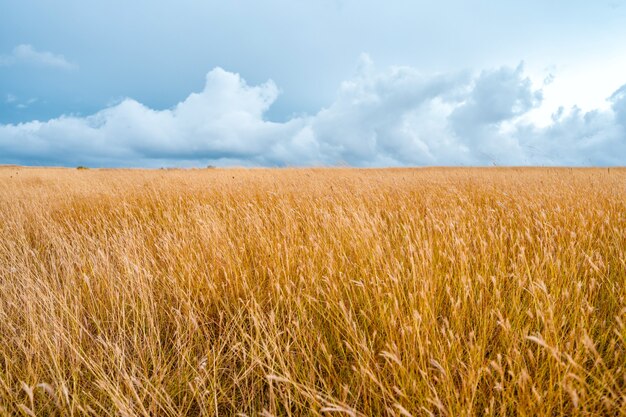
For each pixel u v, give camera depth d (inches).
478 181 290.0
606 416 54.8
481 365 61.0
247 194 230.5
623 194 184.5
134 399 66.5
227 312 92.0
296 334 76.8
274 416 56.7
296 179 312.3
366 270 93.3
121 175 418.3
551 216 139.5
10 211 216.8
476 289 84.7
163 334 91.0
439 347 64.9
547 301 67.5
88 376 72.5
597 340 68.1
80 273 114.1
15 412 64.4
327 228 127.6
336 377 66.5
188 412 67.3
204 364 67.6
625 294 79.7
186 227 159.0
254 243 130.0
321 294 90.4
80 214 206.5
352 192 229.3
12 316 92.0
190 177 373.4
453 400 55.1
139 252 126.3
